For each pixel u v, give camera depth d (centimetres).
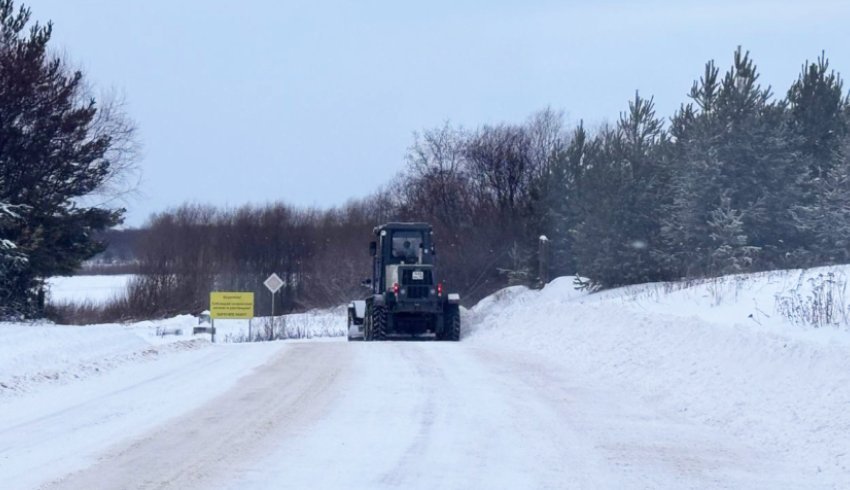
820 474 1930
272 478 1852
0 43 7431
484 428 2409
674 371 3192
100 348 4328
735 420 2469
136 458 2033
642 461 2045
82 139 7606
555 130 12631
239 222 13975
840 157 6081
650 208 6656
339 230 13750
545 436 2316
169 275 11831
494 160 12200
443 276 10519
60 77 7819
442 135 13425
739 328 3266
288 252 13575
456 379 3431
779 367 2712
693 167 6059
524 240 9831
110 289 13738
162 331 7562
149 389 3188
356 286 11875
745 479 1892
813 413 2309
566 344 4525
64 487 1773
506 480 1853
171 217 14612
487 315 7844
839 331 3030
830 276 3700
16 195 7219
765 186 5950
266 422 2488
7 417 2605
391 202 13825
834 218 5828
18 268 6925
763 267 5862
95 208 7888
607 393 3081
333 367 3866
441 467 1956
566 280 7894
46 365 3625
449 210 11944
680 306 4522
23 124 7306
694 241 6122
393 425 2445
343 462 1998
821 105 6562
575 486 1814
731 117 6006
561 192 8656
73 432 2352
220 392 3084
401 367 3850
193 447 2155
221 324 9794
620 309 4572
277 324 8894
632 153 6775
